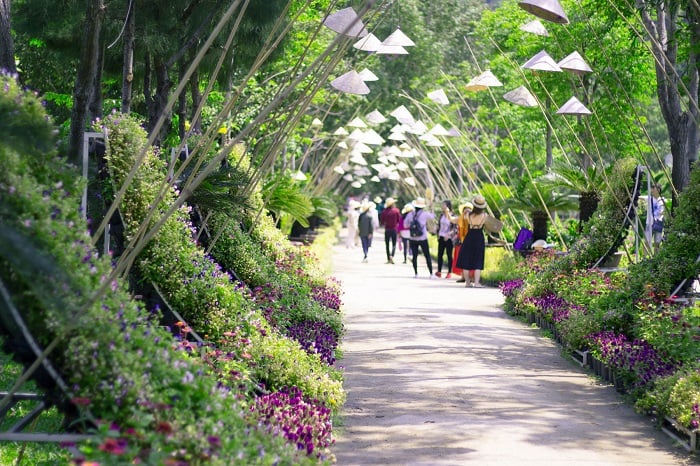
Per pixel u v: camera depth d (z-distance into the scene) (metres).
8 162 6.14
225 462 5.80
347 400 10.92
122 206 9.45
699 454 8.80
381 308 20.70
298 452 7.32
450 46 57.34
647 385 10.75
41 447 8.50
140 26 14.97
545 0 10.45
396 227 37.19
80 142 11.16
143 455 5.61
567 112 20.19
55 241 6.04
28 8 15.13
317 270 20.27
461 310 20.44
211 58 17.98
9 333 6.11
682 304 13.80
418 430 9.52
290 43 24.61
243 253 14.86
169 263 9.77
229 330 10.03
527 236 29.33
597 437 9.39
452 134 34.16
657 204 25.25
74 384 6.00
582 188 25.95
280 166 36.19
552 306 16.80
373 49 13.96
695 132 21.20
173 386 6.41
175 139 20.89
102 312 6.19
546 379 12.49
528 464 8.29
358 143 47.53
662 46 19.80
